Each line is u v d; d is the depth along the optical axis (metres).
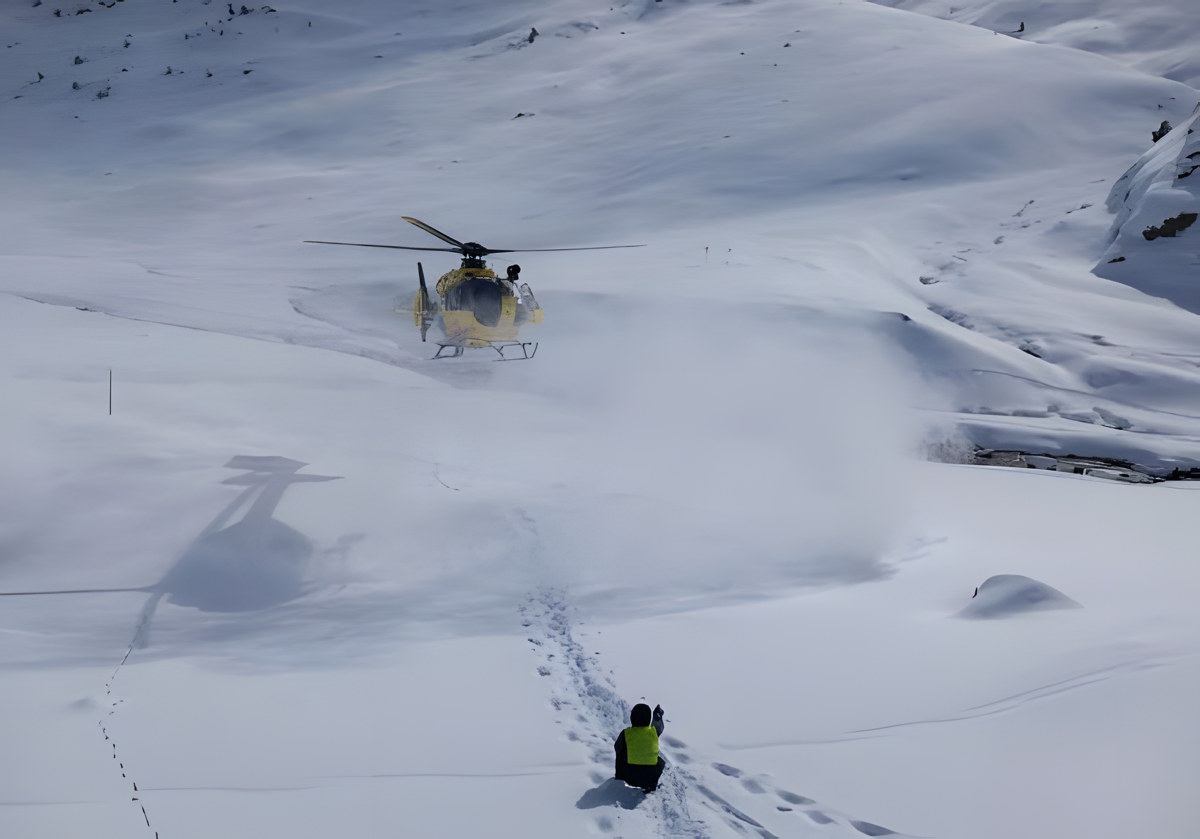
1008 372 34.69
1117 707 6.93
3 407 16.88
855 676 8.45
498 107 96.06
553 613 11.07
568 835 5.56
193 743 7.00
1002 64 88.00
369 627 10.60
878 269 49.34
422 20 138.12
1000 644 9.10
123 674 8.86
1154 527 15.90
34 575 12.08
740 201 64.38
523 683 8.59
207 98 106.88
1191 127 51.91
